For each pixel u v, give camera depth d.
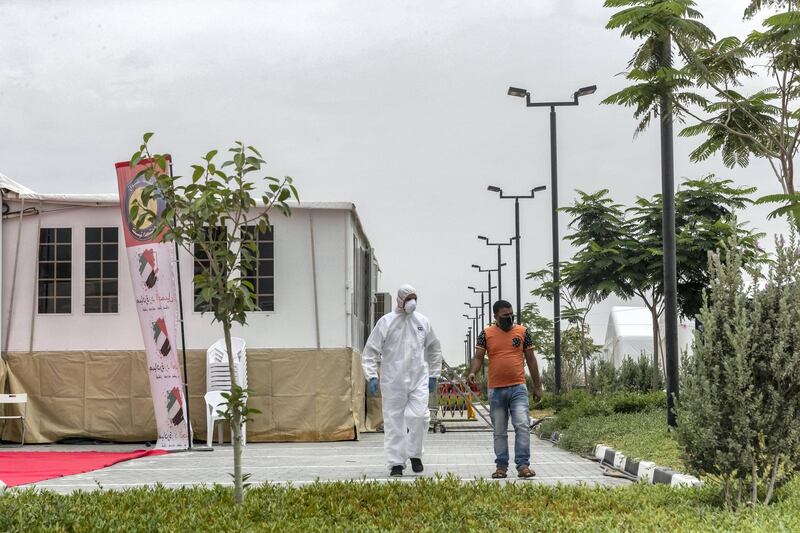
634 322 45.28
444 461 17.84
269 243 24.83
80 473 16.25
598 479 14.38
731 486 9.93
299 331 24.70
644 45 16.97
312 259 24.83
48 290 24.55
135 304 24.34
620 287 30.72
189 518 9.34
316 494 10.95
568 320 44.44
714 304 9.88
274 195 10.00
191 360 24.36
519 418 14.50
